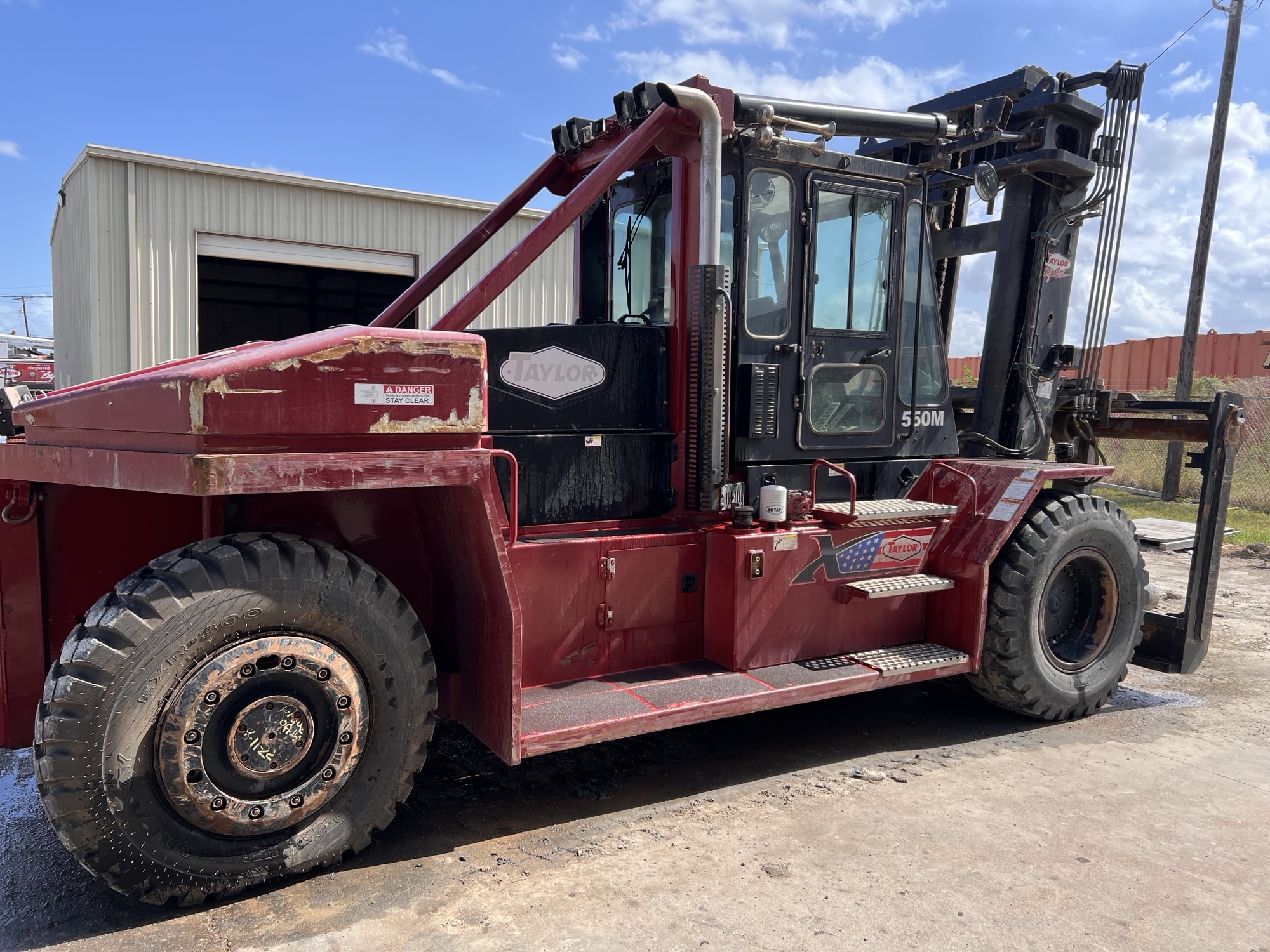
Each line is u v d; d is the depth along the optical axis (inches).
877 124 144.3
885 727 163.6
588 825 120.5
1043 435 188.5
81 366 399.9
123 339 373.4
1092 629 171.8
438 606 127.7
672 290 140.3
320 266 414.9
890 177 151.6
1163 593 277.6
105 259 368.5
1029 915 99.7
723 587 136.6
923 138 151.1
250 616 94.2
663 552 135.6
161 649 89.8
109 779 88.3
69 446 107.2
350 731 101.4
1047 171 181.2
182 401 87.4
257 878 98.5
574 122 156.9
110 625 88.7
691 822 122.0
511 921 96.3
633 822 121.7
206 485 86.4
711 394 132.3
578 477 134.9
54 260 514.9
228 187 391.2
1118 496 501.0
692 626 140.2
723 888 103.9
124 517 117.2
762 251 140.8
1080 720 169.6
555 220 122.1
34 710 113.4
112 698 87.9
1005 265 187.9
